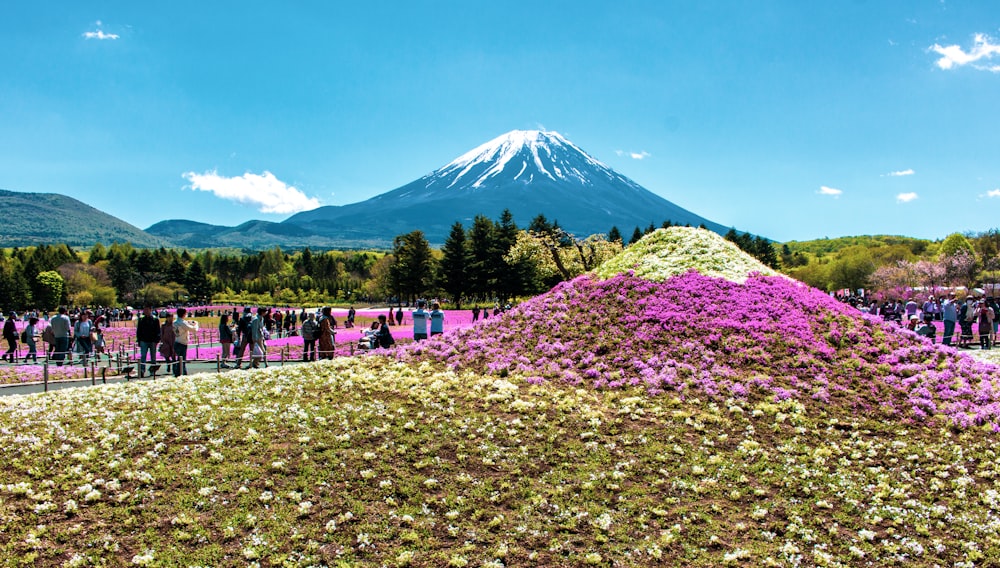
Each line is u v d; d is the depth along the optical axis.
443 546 10.79
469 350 22.34
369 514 11.62
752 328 21.30
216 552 10.33
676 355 20.11
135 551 10.33
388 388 18.62
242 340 26.78
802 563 10.60
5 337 30.92
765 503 12.44
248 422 15.41
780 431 15.77
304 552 10.46
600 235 61.31
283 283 165.75
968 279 90.88
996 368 20.14
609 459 13.95
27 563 9.79
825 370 19.05
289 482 12.55
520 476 13.12
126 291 146.12
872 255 115.94
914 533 11.59
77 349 30.11
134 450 13.62
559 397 17.78
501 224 105.25
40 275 123.94
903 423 16.42
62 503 11.47
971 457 14.62
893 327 22.66
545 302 25.22
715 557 10.66
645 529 11.38
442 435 14.87
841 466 14.05
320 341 26.70
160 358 29.94
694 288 23.94
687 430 15.66
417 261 107.12
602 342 21.28
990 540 11.31
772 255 132.12
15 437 13.93
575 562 10.39
